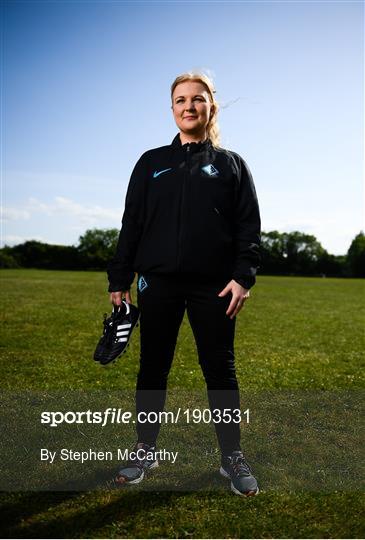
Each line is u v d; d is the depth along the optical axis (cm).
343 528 226
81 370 540
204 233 256
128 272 278
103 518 232
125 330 271
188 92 259
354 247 9988
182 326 909
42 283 2381
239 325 980
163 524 227
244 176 269
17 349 657
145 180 270
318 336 854
